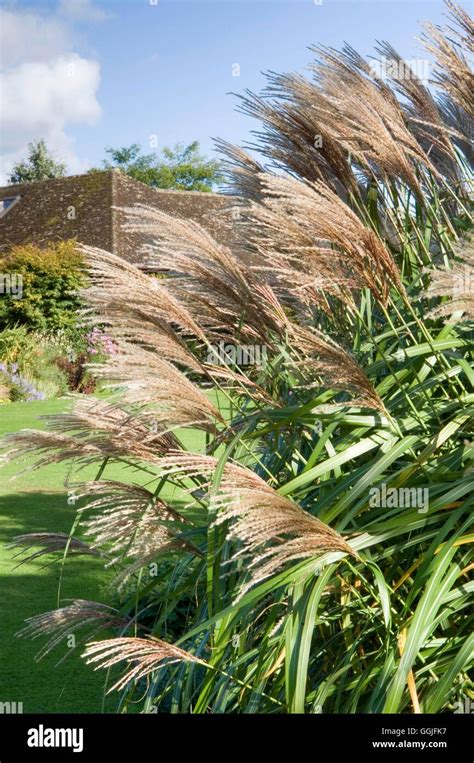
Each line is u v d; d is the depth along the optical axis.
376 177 3.70
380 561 2.73
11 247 26.39
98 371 2.56
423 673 2.42
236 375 2.84
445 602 2.42
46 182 29.56
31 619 3.08
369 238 2.47
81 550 3.24
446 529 2.33
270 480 2.86
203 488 2.93
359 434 2.74
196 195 28.56
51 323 20.92
